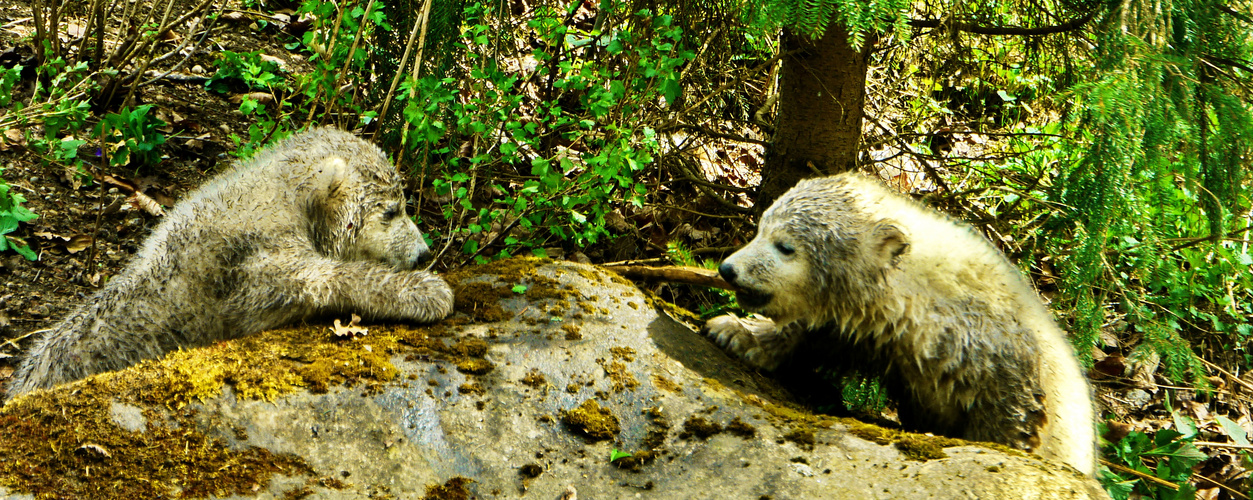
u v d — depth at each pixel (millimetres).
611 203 6836
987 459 3100
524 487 3178
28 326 5289
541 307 4164
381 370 3500
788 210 4410
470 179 5832
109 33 7391
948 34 6039
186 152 6629
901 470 3104
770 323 4617
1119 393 6504
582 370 3697
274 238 4473
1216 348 6910
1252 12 4738
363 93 7160
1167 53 4469
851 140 6363
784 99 6332
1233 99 4461
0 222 5277
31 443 2959
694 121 7441
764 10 4305
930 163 8250
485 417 3404
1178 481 5504
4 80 5363
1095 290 5539
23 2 7523
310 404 3287
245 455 3072
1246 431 6348
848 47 5977
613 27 6820
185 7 7941
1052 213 6066
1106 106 4199
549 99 7207
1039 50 6656
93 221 5980
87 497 2850
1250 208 5105
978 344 4082
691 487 3154
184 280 4406
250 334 4270
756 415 3518
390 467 3158
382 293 4062
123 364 4344
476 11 6043
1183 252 6020
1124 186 4473
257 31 7957
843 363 4730
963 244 4316
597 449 3363
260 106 5699
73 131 5996
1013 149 8086
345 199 4723
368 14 5492
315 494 3008
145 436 3051
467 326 3992
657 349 3982
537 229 5777
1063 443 4082
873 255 4195
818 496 3020
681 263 6215
